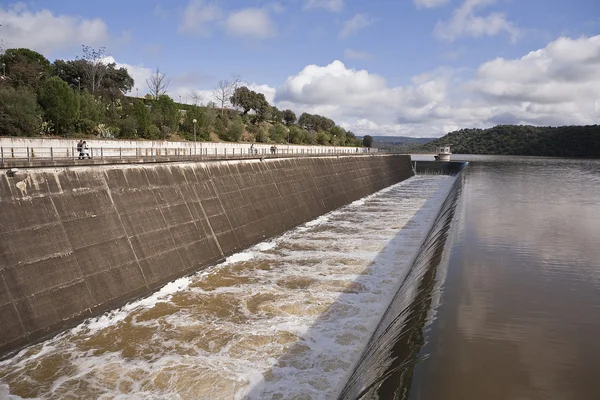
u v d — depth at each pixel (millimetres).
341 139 111000
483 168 71750
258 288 19094
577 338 7617
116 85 69438
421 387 6195
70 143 30547
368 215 39344
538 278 11031
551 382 6207
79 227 17359
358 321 15625
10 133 32812
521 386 6113
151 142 41719
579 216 20359
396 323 10492
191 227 23000
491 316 8641
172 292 18641
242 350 13594
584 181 42969
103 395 11250
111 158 20188
